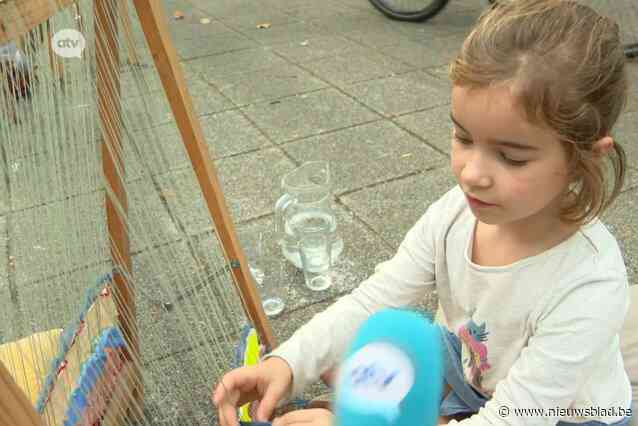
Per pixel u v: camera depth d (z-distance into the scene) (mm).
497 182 856
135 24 1235
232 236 1383
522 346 1045
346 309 1186
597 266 969
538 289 993
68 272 1059
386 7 4391
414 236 1192
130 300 1321
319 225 2074
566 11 864
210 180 1309
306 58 3809
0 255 1550
